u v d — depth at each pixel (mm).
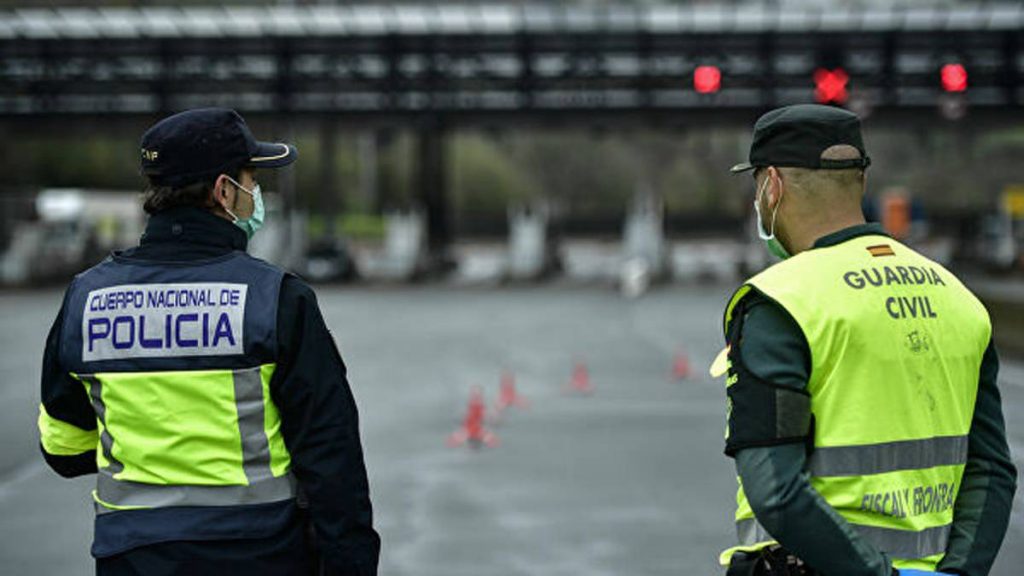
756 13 75750
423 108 85312
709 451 23828
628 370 38438
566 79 81375
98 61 80812
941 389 5996
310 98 87750
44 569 15617
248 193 6930
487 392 33375
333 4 78438
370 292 84938
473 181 198750
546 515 18391
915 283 6047
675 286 89500
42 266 97500
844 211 6141
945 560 5984
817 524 5504
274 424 6523
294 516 6559
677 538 16922
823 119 6105
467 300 75812
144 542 6391
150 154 6695
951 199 178250
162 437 6469
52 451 7004
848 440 5742
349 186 199000
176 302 6539
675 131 94625
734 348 5844
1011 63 76188
